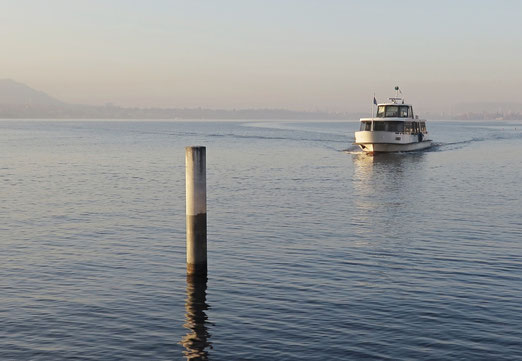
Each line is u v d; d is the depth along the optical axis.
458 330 16.56
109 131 198.00
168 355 15.15
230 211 36.19
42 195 43.34
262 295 19.69
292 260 24.17
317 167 66.69
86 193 44.53
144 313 18.03
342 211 36.44
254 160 76.12
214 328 16.86
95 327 16.92
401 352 15.20
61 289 20.34
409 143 84.44
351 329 16.70
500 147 103.62
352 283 21.00
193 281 21.19
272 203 39.62
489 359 14.78
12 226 31.36
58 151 93.31
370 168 65.62
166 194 44.06
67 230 30.33
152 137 149.12
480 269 22.78
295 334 16.41
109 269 22.83
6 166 66.88
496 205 38.91
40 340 16.02
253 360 14.87
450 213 35.72
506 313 17.86
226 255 24.97
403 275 21.98
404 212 36.09
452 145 109.69
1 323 17.16
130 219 33.50
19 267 23.09
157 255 25.06
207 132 188.62
